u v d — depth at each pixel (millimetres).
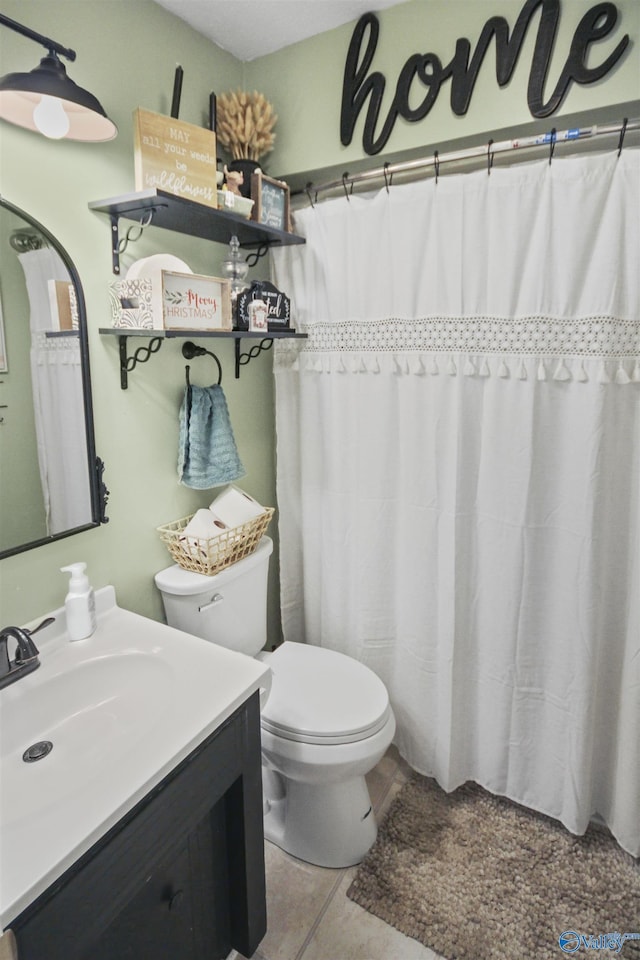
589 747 1548
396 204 1541
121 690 1201
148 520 1517
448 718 1714
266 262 1876
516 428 1498
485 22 1351
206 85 1561
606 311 1340
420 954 1321
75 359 1249
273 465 2041
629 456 1432
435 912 1408
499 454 1537
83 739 1089
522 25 1311
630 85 1237
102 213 1273
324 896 1468
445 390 1575
